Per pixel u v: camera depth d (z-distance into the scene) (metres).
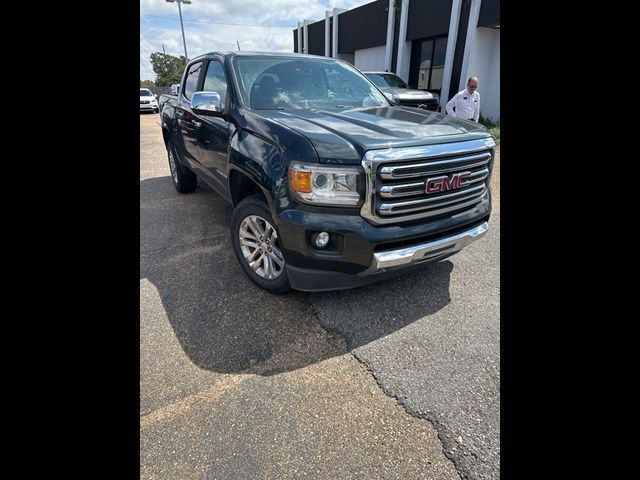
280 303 2.58
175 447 1.56
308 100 3.08
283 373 1.97
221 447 1.56
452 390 1.85
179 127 4.40
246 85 2.97
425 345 2.17
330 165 1.97
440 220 2.26
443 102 11.82
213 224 4.10
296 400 1.80
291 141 2.11
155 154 8.89
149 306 2.56
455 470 1.47
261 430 1.64
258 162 2.29
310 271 2.16
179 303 2.59
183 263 3.19
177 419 1.69
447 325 2.34
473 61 10.92
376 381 1.92
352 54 17.59
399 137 2.11
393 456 1.53
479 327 2.32
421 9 12.29
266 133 2.33
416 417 1.71
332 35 17.72
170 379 1.93
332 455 1.53
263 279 2.62
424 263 2.31
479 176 2.39
